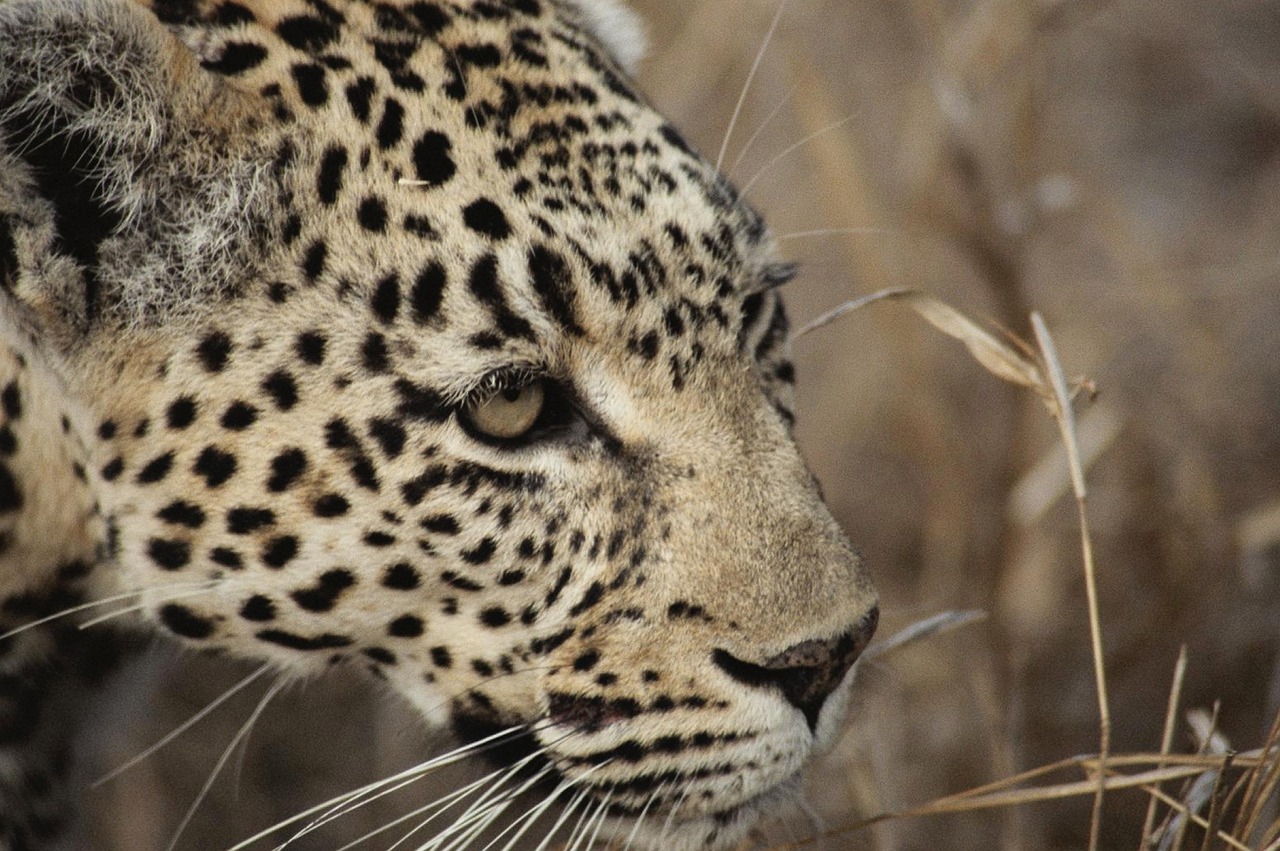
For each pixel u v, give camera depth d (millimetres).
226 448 7051
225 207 7023
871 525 13453
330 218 7043
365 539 7145
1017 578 11484
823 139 12453
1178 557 11664
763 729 7211
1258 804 7434
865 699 8523
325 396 7004
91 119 6949
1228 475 12859
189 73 6984
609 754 7301
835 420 13453
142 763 10867
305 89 7133
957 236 12422
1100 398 12766
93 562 7477
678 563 7172
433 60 7328
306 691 11836
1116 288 13594
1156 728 11250
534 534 7230
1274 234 14914
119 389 7090
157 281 7031
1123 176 16734
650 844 7555
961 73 12961
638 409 7188
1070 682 11656
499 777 7645
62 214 7043
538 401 7176
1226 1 17609
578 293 6992
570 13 8875
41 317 6953
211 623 7418
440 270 6949
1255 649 11438
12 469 7152
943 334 14039
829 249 14359
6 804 7777
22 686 7695
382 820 10836
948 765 10750
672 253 7223
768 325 8188
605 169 7234
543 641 7340
